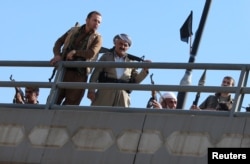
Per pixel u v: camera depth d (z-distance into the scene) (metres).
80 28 14.93
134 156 13.16
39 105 14.39
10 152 14.10
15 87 14.95
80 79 14.74
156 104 14.70
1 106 14.64
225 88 13.29
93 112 13.72
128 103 14.59
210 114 13.05
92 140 13.55
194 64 13.74
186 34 18.58
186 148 12.85
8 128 14.27
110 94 14.42
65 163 13.63
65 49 14.86
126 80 14.63
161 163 12.95
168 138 13.02
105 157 13.37
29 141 14.02
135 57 14.82
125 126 13.40
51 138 13.87
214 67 13.59
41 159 13.82
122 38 14.73
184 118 13.03
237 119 12.68
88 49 14.70
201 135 12.83
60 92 14.78
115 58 14.77
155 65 13.97
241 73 13.34
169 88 13.63
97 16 14.77
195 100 15.39
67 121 13.86
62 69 14.68
